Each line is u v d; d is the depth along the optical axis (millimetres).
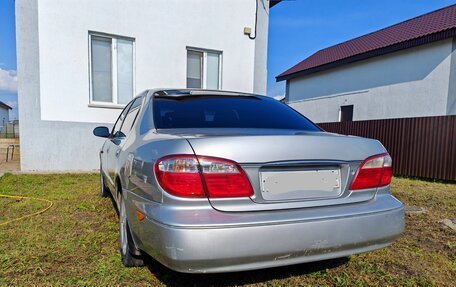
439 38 9883
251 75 8086
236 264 1472
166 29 7027
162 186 1509
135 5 6672
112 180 2920
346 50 15422
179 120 2184
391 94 11789
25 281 1909
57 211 3385
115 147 2881
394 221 1851
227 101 2605
